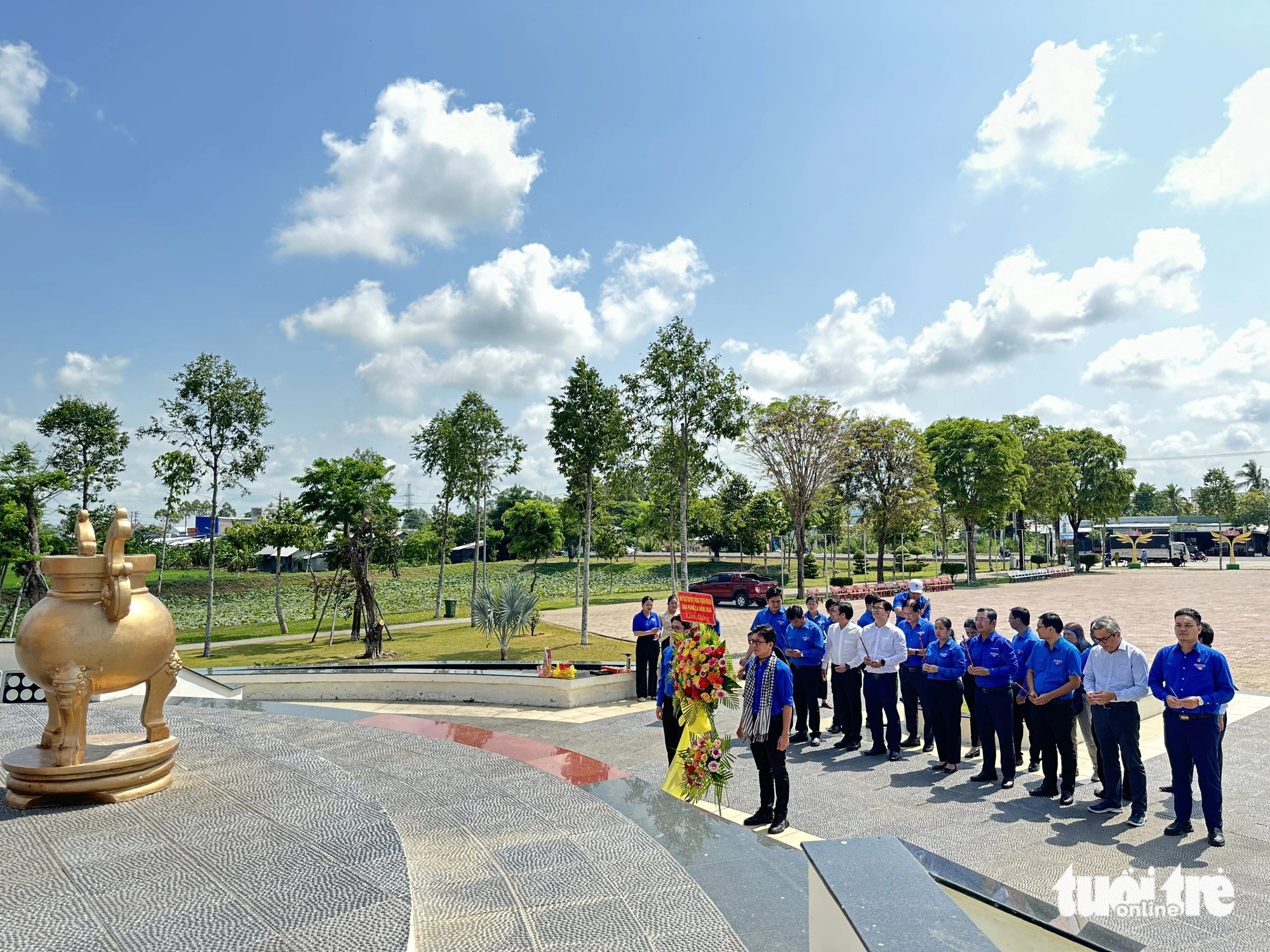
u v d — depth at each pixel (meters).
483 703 12.70
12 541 24.59
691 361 24.64
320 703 12.95
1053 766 7.52
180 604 43.91
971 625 8.21
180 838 2.99
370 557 24.91
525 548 62.03
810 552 57.28
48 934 2.18
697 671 6.55
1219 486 101.56
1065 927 3.10
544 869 3.18
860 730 9.79
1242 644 19.16
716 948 2.54
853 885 2.35
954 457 48.59
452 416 33.00
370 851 2.85
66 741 3.43
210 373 24.70
